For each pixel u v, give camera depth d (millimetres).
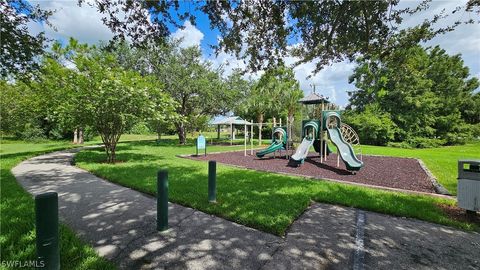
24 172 7516
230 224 3598
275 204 4352
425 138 24266
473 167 3822
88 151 13805
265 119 30219
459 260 2668
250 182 6129
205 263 2549
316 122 11625
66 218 3758
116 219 3742
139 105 9383
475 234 3342
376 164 10250
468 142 28125
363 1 3287
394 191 5574
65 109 8781
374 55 4328
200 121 26188
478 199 3719
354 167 7980
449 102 26688
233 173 7387
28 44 6051
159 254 2723
